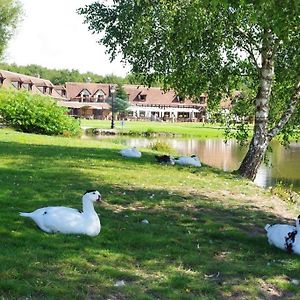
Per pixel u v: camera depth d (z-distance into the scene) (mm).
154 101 121250
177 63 19844
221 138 58156
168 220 10734
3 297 6059
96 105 112812
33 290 6281
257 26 18578
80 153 21641
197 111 117125
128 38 21031
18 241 8133
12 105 38031
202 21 17859
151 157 22391
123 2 20812
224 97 21922
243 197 14500
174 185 15188
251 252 8906
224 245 9234
